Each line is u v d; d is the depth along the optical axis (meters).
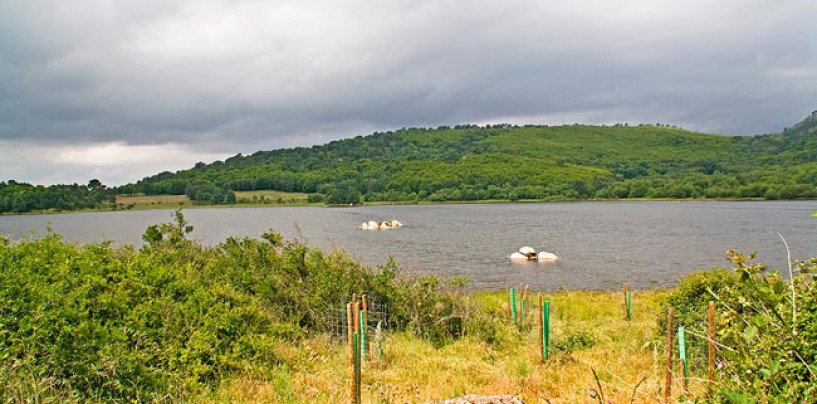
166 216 146.50
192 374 9.52
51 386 7.32
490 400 7.03
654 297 25.84
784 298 4.64
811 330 4.12
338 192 194.62
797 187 155.75
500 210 140.25
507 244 60.50
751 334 4.35
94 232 81.56
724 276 13.20
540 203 179.75
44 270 10.58
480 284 36.38
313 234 75.31
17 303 8.22
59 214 165.75
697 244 57.41
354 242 63.47
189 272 13.93
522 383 10.63
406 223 97.25
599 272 40.84
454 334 15.81
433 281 16.72
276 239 17.73
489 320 16.28
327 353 12.47
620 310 22.22
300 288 16.02
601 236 67.69
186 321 10.71
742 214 105.31
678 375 10.47
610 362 12.48
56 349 7.75
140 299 10.94
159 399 8.28
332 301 15.53
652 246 56.59
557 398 9.61
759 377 4.27
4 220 130.50
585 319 20.52
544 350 12.84
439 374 11.27
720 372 5.24
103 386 8.09
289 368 10.95
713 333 7.10
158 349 9.54
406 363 12.16
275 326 12.84
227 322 10.96
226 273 15.80
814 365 3.95
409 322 15.70
